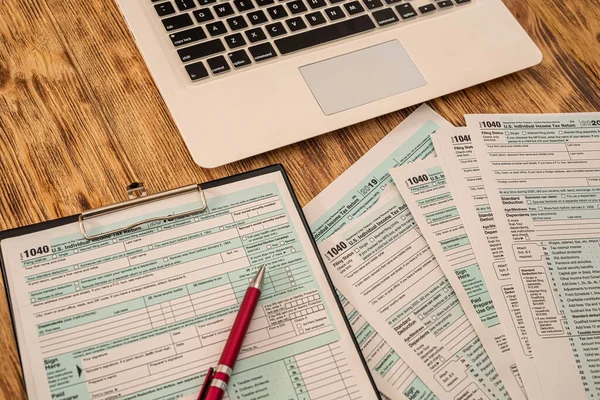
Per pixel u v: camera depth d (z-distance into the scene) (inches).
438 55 28.2
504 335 23.4
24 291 21.5
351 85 26.9
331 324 22.3
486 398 22.4
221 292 22.4
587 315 24.0
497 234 25.2
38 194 23.9
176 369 21.1
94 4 27.9
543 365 23.0
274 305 22.4
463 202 25.6
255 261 23.1
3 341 21.4
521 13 30.5
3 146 24.5
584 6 31.2
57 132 25.0
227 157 24.8
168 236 23.0
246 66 26.4
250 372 21.2
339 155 26.2
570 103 28.7
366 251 24.5
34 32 26.9
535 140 27.3
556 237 25.4
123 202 23.1
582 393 22.7
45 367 20.6
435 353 23.0
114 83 26.3
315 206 25.1
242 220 23.6
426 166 26.1
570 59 29.8
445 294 24.1
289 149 26.0
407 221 25.2
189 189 23.6
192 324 21.8
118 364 20.9
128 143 25.2
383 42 28.0
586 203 26.3
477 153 26.7
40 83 25.9
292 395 21.1
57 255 22.2
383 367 22.6
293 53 27.0
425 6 29.0
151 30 26.5
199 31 26.5
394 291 23.9
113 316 21.5
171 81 25.7
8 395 20.7
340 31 27.7
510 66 28.5
